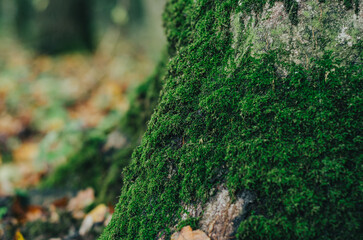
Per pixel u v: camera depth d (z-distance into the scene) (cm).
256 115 62
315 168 58
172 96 67
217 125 64
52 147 126
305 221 57
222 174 62
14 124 169
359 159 58
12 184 120
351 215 56
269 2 63
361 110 59
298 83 61
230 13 66
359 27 61
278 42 63
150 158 67
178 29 74
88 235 84
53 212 95
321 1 62
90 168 107
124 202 68
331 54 61
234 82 64
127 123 106
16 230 89
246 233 58
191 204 63
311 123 60
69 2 303
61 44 305
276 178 59
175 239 61
